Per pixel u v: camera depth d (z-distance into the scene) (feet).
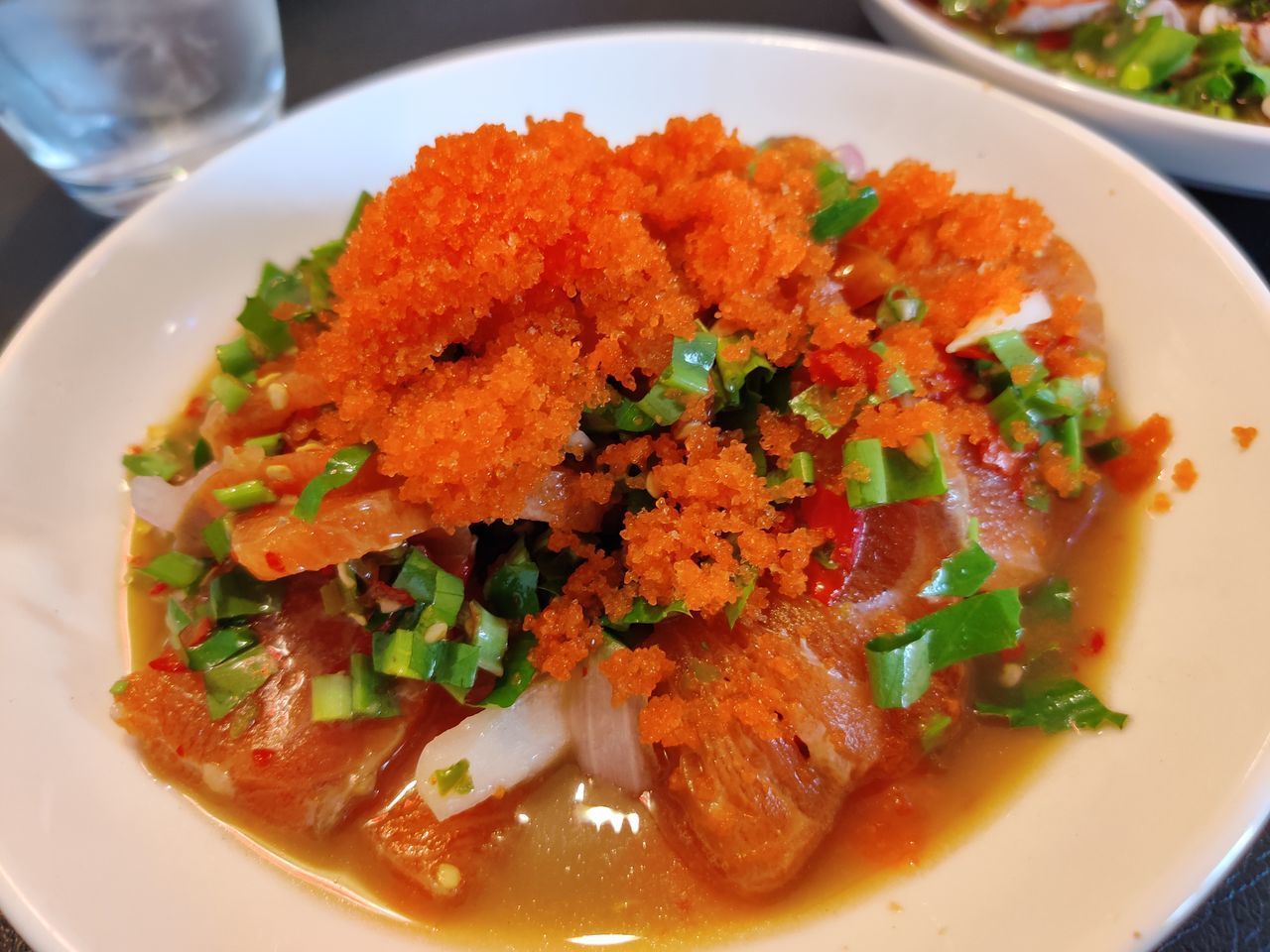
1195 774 0.44
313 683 0.53
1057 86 0.74
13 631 0.52
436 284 0.48
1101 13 0.87
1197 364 0.57
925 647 0.50
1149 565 0.54
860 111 0.73
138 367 0.64
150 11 0.75
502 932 0.49
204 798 0.52
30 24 0.71
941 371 0.55
